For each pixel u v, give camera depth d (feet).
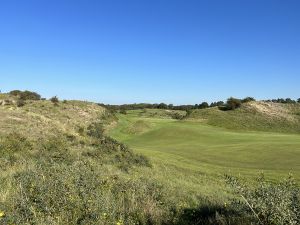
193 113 269.23
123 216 24.21
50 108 184.44
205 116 256.32
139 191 31.76
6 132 75.41
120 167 67.51
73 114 192.75
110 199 27.22
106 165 64.69
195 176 74.23
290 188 24.62
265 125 238.07
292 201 22.91
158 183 43.62
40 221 20.84
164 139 182.50
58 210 22.93
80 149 76.33
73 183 28.63
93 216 22.40
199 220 26.99
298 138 159.33
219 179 72.33
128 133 207.51
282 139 153.58
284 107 266.16
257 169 84.23
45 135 80.12
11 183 29.22
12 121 86.17
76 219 22.08
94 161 64.54
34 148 67.00
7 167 42.50
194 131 198.59
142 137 194.18
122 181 36.50
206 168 86.12
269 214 21.98
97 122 200.34
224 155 108.37
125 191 31.35
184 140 173.68
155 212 26.48
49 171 32.37
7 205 22.63
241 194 24.71
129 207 26.50
